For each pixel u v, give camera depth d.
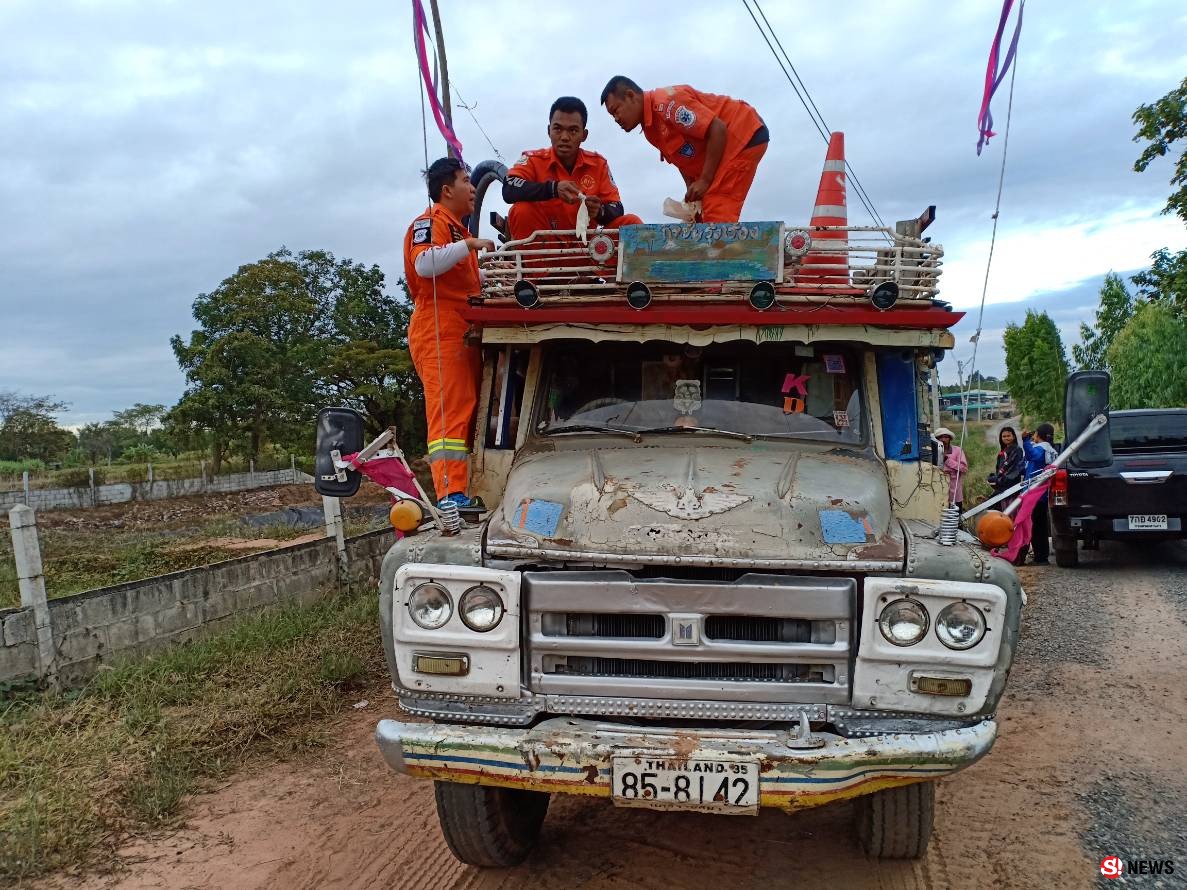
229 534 17.28
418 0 3.78
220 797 4.68
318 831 4.27
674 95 5.18
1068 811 4.16
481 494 4.21
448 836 3.60
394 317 30.70
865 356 4.09
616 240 4.04
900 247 3.82
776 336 3.91
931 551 3.05
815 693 3.01
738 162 5.18
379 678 6.63
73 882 3.82
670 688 3.06
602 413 4.20
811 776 2.82
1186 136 18.52
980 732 2.92
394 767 3.11
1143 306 25.17
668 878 3.68
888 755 2.84
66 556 14.01
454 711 3.17
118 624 6.80
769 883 3.61
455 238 4.28
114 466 41.47
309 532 17.09
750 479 3.46
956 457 5.83
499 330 4.08
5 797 4.55
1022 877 3.59
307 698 6.04
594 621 3.13
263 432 31.94
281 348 32.12
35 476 34.78
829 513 3.22
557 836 4.12
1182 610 7.79
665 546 3.09
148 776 4.80
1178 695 5.65
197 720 5.54
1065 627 7.44
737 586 3.01
